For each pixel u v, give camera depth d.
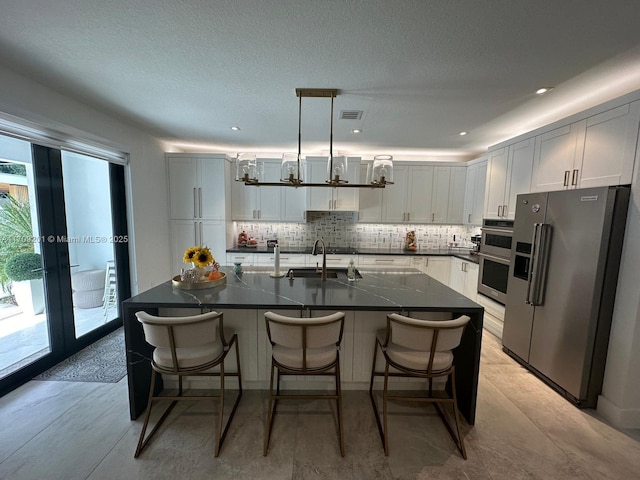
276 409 2.11
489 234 3.51
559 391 2.34
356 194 4.54
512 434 1.90
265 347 2.30
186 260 2.25
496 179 3.41
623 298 1.97
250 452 1.73
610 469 1.65
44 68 2.01
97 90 2.37
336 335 1.75
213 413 2.07
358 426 1.96
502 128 3.25
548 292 2.42
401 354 1.80
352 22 1.50
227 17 1.47
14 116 2.07
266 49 1.76
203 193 4.31
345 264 4.53
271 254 4.43
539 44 1.66
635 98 1.87
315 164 4.50
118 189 3.39
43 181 2.51
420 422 2.02
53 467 1.61
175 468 1.62
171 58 1.87
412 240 4.82
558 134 2.50
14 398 2.18
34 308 2.50
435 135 3.57
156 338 1.68
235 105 2.67
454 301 1.97
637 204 1.88
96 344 3.04
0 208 2.23
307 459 1.69
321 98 2.48
